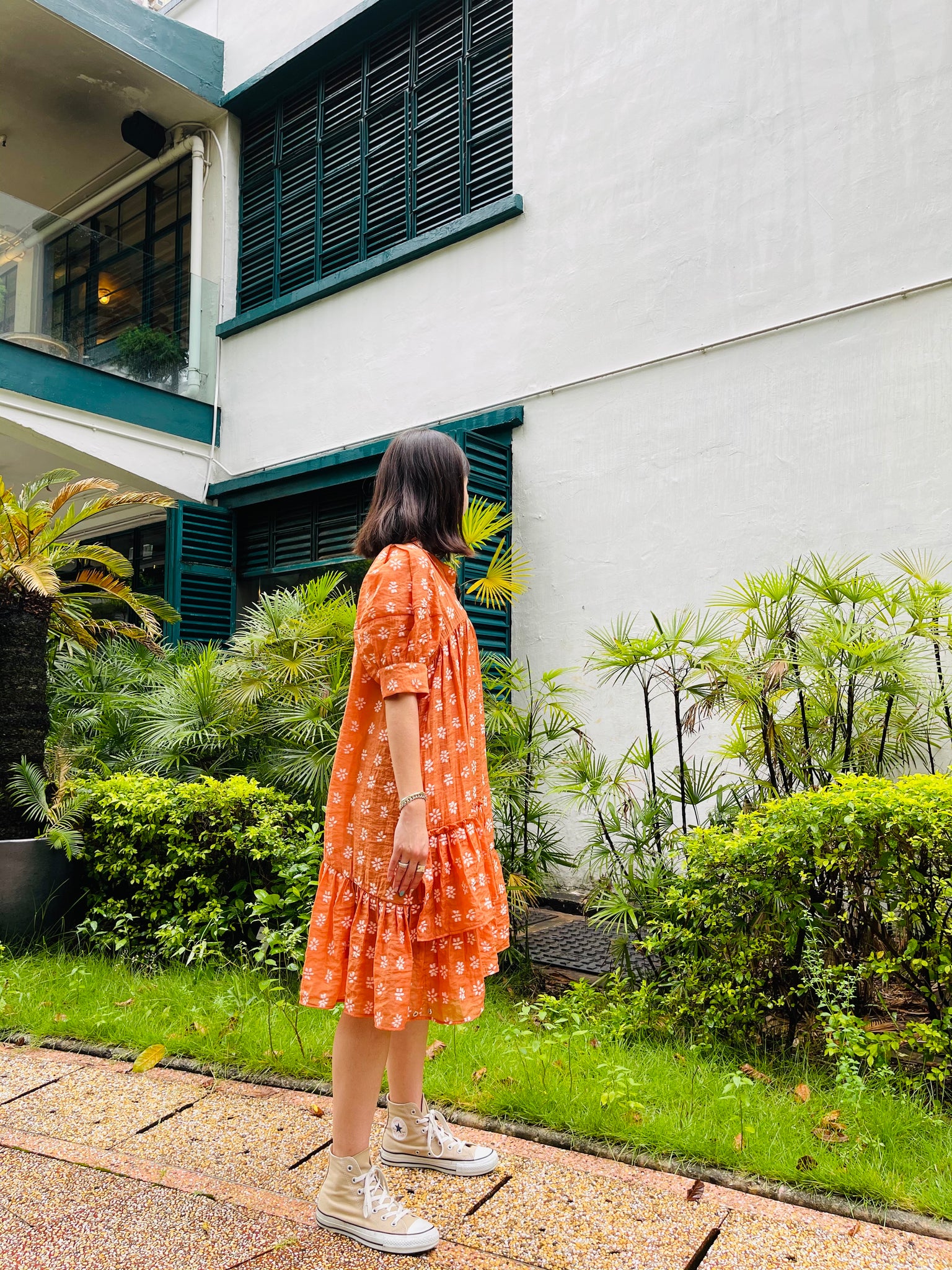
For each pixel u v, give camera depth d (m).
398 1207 1.71
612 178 5.68
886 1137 2.09
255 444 8.07
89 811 4.23
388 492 1.93
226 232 8.60
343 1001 1.75
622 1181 1.95
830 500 4.64
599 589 5.53
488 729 3.80
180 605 7.78
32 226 7.32
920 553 4.32
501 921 1.87
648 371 5.42
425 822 1.68
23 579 4.22
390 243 7.16
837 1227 1.77
